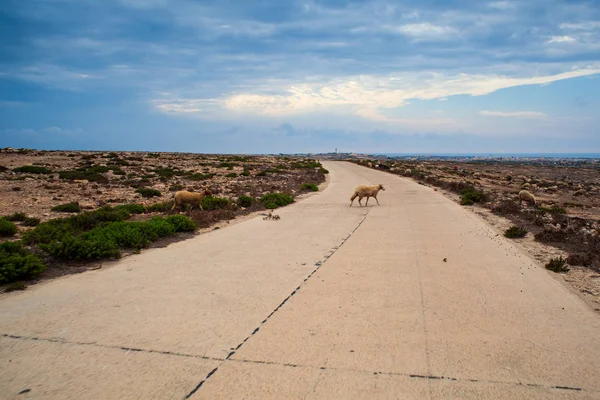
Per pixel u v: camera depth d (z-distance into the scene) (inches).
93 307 217.6
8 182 918.4
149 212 592.7
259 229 450.9
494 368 149.9
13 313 210.1
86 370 153.3
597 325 186.2
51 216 548.1
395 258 310.3
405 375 146.0
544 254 323.3
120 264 308.0
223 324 193.0
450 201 681.6
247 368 152.9
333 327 187.0
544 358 156.9
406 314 200.7
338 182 1222.3
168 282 260.4
